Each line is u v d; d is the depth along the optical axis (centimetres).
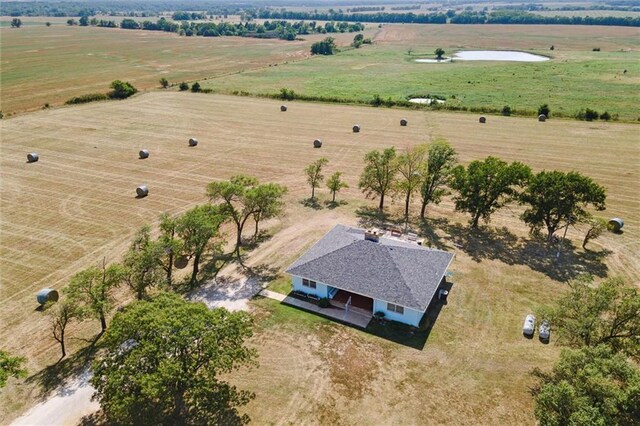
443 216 4966
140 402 2441
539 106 8975
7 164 6575
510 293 3600
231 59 17062
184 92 11275
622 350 2489
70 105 9869
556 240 4391
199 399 2605
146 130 8175
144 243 3566
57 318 3012
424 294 3225
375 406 2594
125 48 19775
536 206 4219
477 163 4603
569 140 7069
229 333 2505
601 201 4031
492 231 4622
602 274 3816
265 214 4316
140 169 6372
